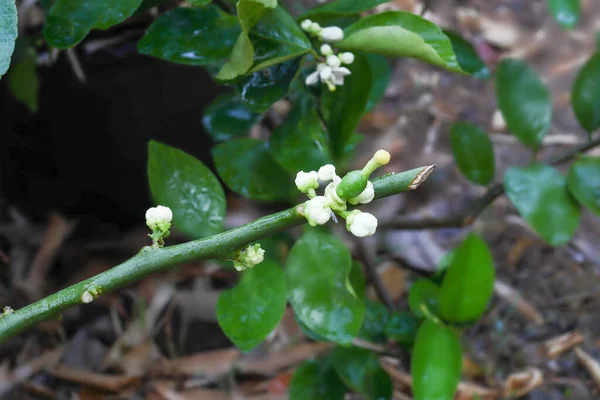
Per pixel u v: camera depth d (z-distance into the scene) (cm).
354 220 47
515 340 103
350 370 74
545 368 100
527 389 94
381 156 46
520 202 73
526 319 106
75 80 97
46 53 91
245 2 55
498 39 154
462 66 74
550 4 85
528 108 77
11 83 89
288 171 69
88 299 50
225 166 70
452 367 66
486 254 68
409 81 145
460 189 126
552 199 73
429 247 114
